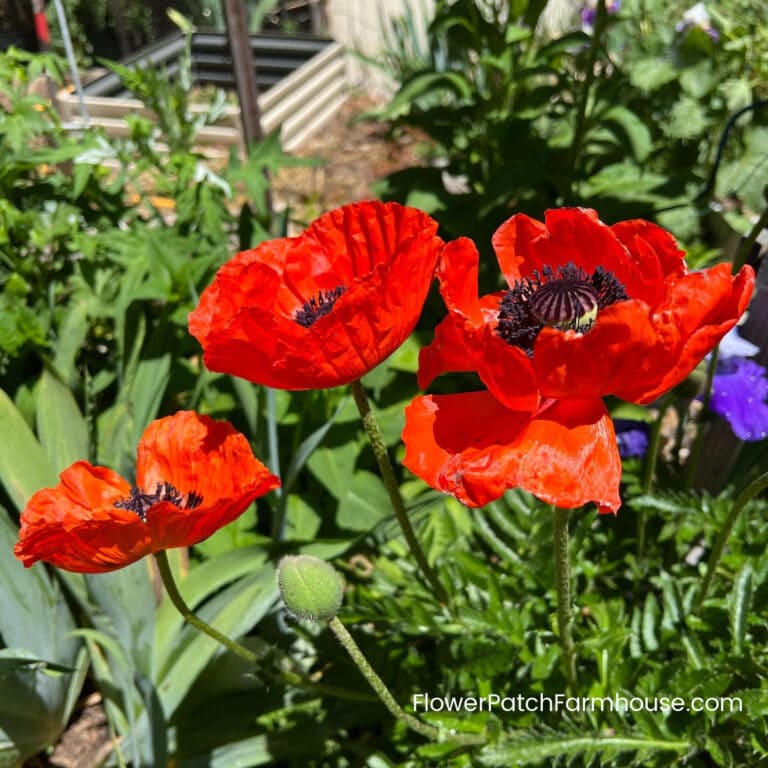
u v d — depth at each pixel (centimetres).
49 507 41
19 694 56
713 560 48
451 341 34
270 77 175
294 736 57
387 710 57
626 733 47
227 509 36
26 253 81
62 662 60
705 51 90
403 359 73
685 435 78
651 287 34
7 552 56
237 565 59
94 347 82
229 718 59
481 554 61
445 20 85
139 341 72
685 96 92
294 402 72
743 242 53
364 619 57
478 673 52
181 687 58
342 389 70
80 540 34
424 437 34
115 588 56
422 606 54
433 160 143
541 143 84
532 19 85
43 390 64
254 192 78
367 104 175
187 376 75
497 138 85
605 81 86
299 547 59
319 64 165
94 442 67
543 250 38
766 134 87
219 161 140
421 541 62
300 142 161
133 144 78
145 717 59
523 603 57
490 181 77
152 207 80
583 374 30
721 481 68
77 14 199
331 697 59
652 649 52
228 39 93
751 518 59
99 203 78
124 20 204
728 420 60
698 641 50
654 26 97
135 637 58
